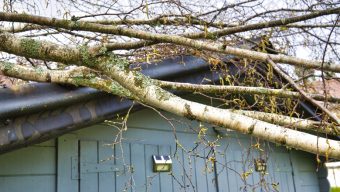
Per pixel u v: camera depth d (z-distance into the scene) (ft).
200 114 5.91
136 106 10.07
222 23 9.22
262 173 10.11
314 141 5.62
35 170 9.21
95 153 10.36
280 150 16.71
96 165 10.27
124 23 9.90
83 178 9.91
